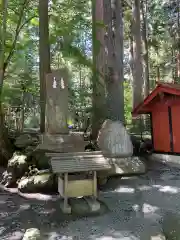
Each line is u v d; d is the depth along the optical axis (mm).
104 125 7695
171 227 3680
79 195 4414
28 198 5129
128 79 22438
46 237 3420
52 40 6504
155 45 19219
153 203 4746
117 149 7145
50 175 5633
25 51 11445
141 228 3666
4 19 7953
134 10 13695
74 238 3383
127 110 15484
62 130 7711
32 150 7137
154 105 9039
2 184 6055
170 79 20766
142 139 10289
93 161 4449
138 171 6820
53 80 7852
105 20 8578
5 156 7980
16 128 11828
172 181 6238
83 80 14180
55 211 4391
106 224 3832
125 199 5004
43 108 8930
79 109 12180
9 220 4008
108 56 8625
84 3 9367
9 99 10344
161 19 18156
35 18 11172
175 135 8250
